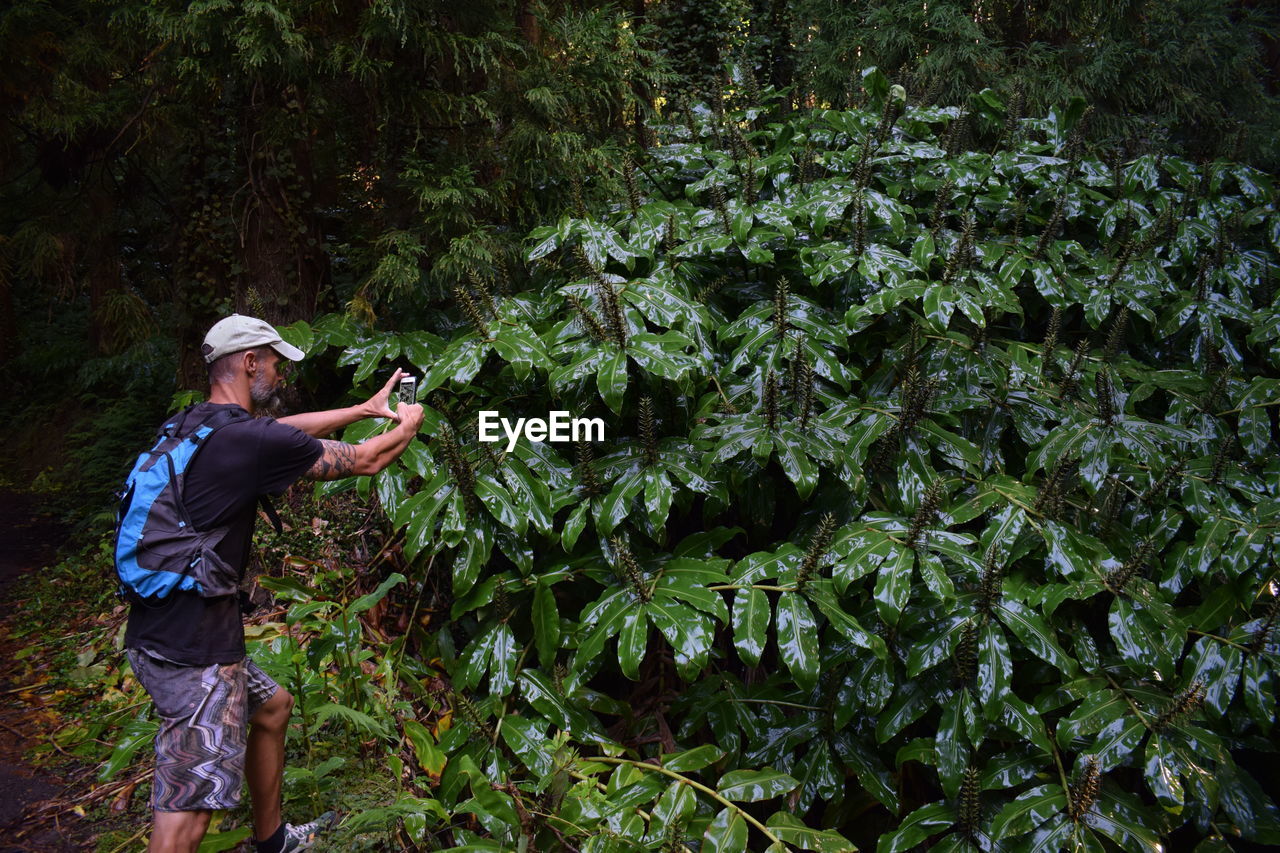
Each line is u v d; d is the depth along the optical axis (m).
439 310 4.44
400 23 3.86
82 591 4.64
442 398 3.77
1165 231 4.78
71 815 2.93
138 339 4.96
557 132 4.56
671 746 3.42
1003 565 3.23
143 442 6.20
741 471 3.59
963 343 3.92
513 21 4.65
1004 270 4.12
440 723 3.41
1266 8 8.10
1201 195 5.19
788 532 4.10
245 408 2.40
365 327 4.11
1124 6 6.62
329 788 2.88
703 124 5.18
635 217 4.13
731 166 4.45
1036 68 6.75
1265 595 3.57
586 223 4.02
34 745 3.32
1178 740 3.06
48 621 4.33
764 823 3.58
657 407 3.78
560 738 2.93
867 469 3.69
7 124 4.79
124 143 4.77
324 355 4.55
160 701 2.14
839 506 3.63
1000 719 3.27
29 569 5.07
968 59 6.42
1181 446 3.85
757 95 5.54
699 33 7.44
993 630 3.17
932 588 3.03
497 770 3.06
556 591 3.79
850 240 4.15
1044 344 3.88
